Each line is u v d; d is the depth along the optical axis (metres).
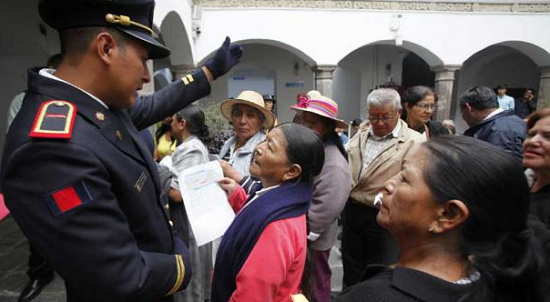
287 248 1.05
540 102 9.34
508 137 2.34
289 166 1.17
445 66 8.66
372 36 8.40
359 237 2.21
